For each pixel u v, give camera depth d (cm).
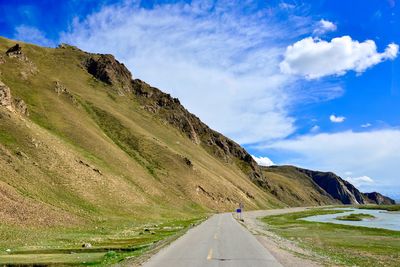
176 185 10675
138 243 2772
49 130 8338
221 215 9169
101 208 5675
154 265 1652
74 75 17162
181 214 8081
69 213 4528
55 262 1836
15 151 5359
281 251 2353
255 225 6022
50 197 4819
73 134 8731
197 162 14725
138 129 13275
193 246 2470
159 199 8712
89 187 6084
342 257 2597
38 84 11231
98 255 2108
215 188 12825
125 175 8450
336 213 13412
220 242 2761
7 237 2733
